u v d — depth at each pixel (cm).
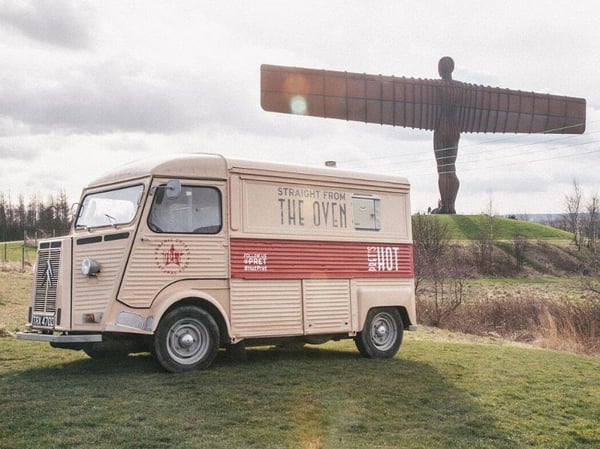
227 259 1018
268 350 1277
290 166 1111
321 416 783
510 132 6103
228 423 732
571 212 7869
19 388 844
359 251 1191
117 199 995
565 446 748
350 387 928
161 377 923
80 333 962
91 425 696
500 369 1147
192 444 655
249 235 1044
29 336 964
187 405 785
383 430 754
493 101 5981
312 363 1100
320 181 1149
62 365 1027
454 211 6975
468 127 6034
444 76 6191
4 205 8675
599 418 869
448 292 3378
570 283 4875
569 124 6184
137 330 930
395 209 1266
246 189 1052
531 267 6162
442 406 867
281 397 849
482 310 2630
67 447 632
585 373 1174
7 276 2584
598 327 2238
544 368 1196
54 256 998
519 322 2489
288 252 1088
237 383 908
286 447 670
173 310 962
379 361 1159
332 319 1135
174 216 978
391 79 5647
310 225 1126
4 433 663
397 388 942
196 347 981
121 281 929
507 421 823
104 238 959
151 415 738
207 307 1004
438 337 1944
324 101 5381
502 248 6669
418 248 4375
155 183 965
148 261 949
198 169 1005
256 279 1045
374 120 5606
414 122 5816
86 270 947
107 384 873
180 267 973
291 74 5275
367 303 1182
